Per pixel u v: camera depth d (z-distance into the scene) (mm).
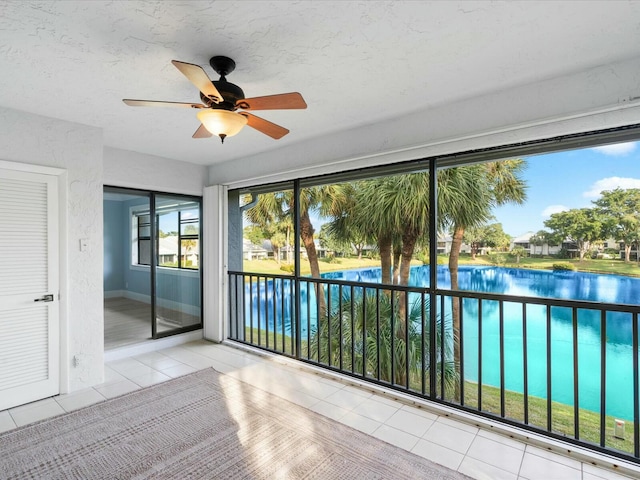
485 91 2303
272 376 3232
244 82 2184
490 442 2170
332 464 1949
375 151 2850
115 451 2070
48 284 2785
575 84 2027
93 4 1427
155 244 4152
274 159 3707
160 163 4023
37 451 2068
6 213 2586
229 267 4562
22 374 2656
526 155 2295
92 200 3020
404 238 4609
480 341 2467
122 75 2084
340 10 1494
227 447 2109
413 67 1999
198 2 1422
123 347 3787
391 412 2551
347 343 4609
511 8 1484
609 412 3400
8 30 1608
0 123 2551
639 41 1716
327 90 2289
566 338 3729
